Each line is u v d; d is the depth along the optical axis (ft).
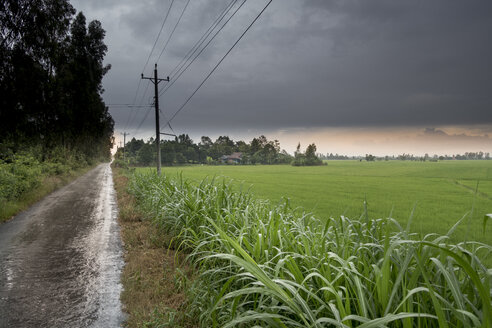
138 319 11.86
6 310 13.12
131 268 17.22
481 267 6.79
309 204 65.57
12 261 19.61
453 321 7.00
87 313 12.88
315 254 10.91
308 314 6.82
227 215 16.94
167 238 22.17
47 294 14.74
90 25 127.03
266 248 12.31
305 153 531.09
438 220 49.11
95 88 132.36
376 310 7.57
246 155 558.15
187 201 21.36
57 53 89.56
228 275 12.96
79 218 34.30
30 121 81.15
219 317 10.21
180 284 14.14
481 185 135.13
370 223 11.63
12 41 73.00
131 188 52.03
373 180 165.58
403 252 8.88
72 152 133.28
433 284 7.40
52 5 82.89
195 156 526.16
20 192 43.04
